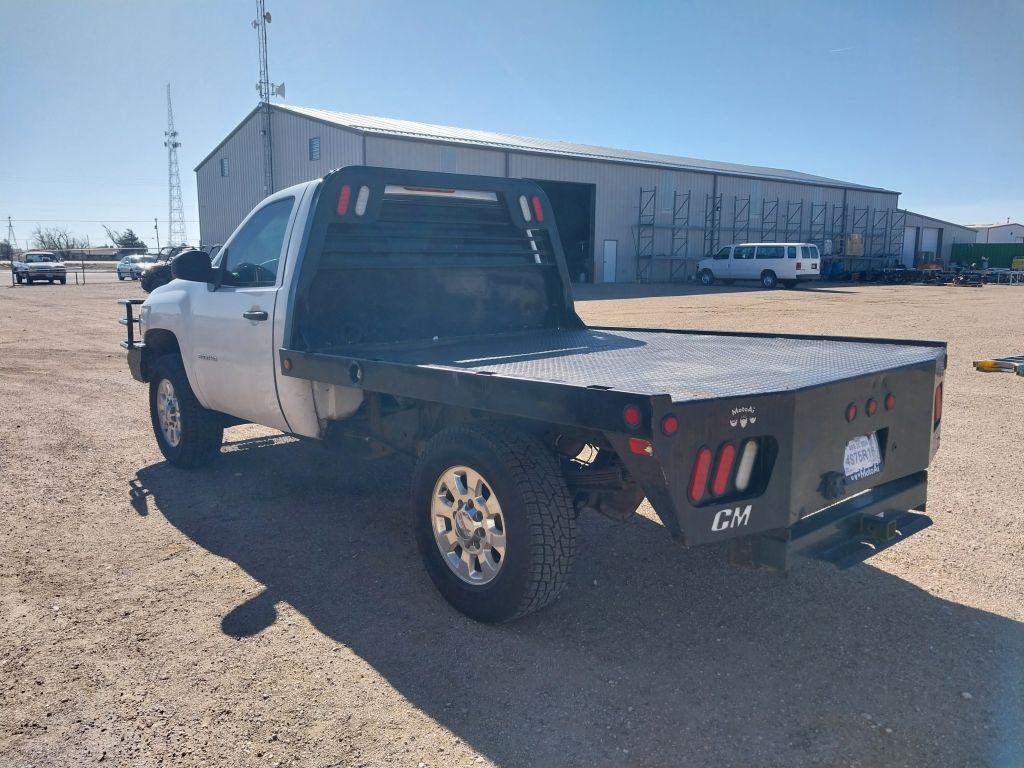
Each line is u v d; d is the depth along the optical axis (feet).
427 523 11.80
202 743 8.54
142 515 15.85
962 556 13.58
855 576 12.86
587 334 17.92
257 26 111.65
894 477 11.27
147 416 25.54
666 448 8.37
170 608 11.73
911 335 47.09
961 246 197.06
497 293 17.37
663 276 139.33
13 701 9.29
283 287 14.47
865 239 175.01
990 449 20.48
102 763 8.21
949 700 9.29
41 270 124.57
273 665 10.12
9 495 17.12
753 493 9.35
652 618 11.45
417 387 11.13
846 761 8.21
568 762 8.23
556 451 11.39
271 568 13.23
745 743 8.53
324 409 14.33
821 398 9.80
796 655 10.37
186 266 15.51
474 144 107.34
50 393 29.66
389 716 9.04
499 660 10.27
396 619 11.43
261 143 116.37
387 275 15.51
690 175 139.95
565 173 121.39
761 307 72.95
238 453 20.89
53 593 12.21
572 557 10.44
